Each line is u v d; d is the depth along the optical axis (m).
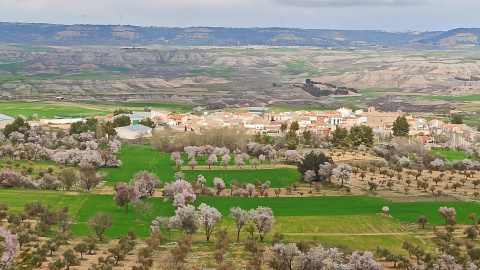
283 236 166.50
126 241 161.12
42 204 197.38
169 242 169.12
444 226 191.12
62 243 157.50
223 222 194.12
